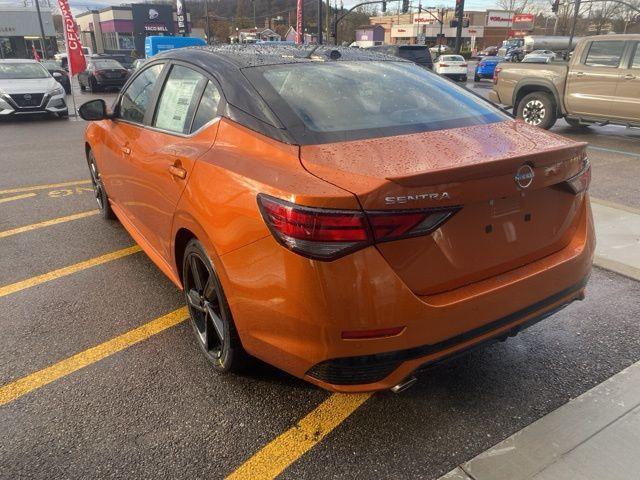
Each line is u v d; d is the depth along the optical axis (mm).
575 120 10398
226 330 2617
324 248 1973
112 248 4785
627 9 64875
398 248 2037
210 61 3090
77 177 7496
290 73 2914
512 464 2270
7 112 13406
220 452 2389
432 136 2490
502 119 2922
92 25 75125
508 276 2352
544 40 48594
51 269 4348
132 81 4121
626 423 2484
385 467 2285
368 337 2045
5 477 2252
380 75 3127
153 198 3268
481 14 91875
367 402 2689
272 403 2695
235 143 2594
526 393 2727
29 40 48719
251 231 2203
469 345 2271
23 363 3064
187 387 2828
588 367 2924
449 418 2564
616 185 6527
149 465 2316
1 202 6258
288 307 2088
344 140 2400
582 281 2654
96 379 2912
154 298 3838
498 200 2264
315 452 2377
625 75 9141
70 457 2361
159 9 65250
